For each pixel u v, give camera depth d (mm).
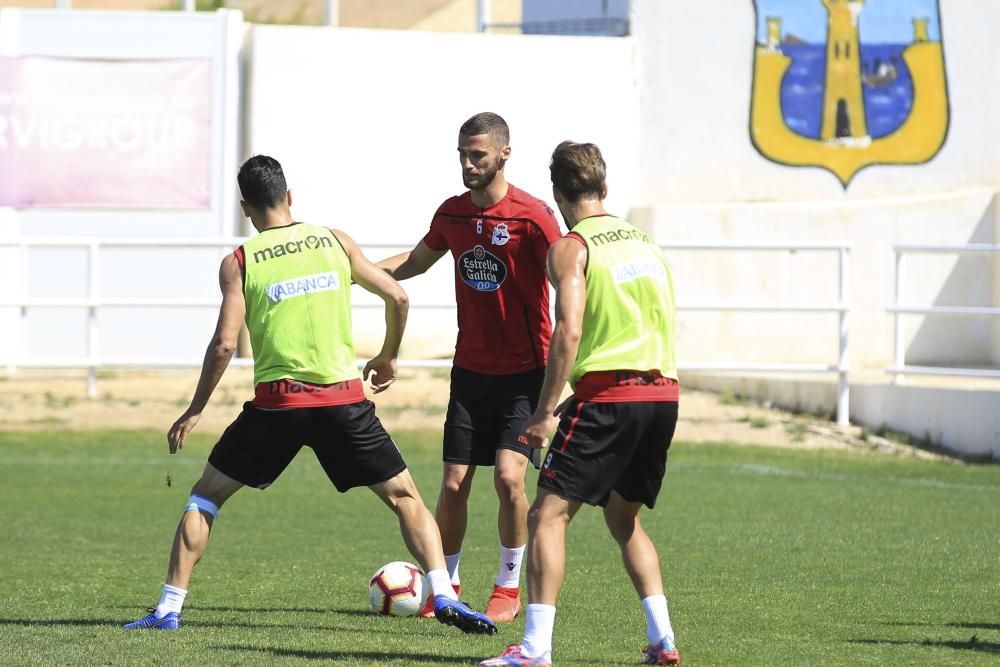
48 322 67500
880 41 69375
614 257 19234
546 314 24219
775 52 69250
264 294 21141
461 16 87500
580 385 19203
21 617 23188
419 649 20484
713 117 69438
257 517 37781
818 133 69438
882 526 36188
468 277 24078
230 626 22422
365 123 68688
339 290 21391
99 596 25797
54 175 67188
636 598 26047
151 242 55438
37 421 54438
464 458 24469
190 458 48906
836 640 21953
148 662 18859
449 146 69250
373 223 68812
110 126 67500
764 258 66625
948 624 23500
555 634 22328
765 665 19750
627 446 19031
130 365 55969
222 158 68188
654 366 19156
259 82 68000
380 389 22734
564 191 19906
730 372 63062
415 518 21609
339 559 30891
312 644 20734
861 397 55938
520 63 69188
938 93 69375
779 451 51719
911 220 67375
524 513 23875
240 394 59312
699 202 69562
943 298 68250
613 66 69438
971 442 51188
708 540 33750
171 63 67750
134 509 38750
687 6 69438
